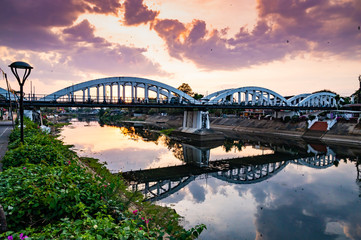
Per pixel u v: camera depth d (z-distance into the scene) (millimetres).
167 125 88812
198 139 51219
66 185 5906
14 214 4969
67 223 4461
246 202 16750
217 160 31766
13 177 5910
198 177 22906
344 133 51094
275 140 53562
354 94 86750
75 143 39531
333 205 16625
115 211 6371
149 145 41312
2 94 32938
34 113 42938
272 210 15445
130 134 57188
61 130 62719
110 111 150625
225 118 88312
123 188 14539
